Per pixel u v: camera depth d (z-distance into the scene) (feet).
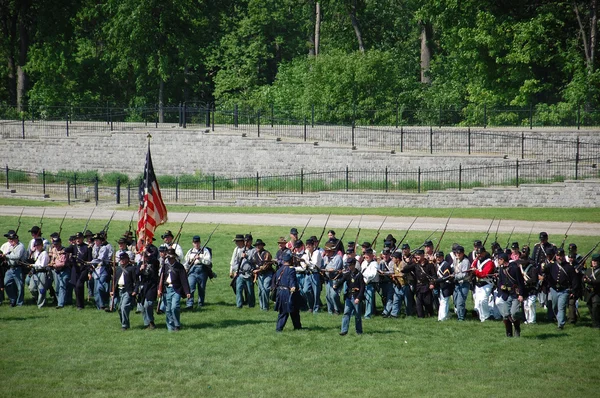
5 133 314.55
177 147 288.51
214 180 254.68
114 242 181.98
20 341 110.22
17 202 252.62
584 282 119.55
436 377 95.30
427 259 127.03
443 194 235.61
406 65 377.91
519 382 93.40
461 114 315.58
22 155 301.63
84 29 406.62
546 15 291.17
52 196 266.16
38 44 378.53
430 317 127.34
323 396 88.58
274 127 290.56
